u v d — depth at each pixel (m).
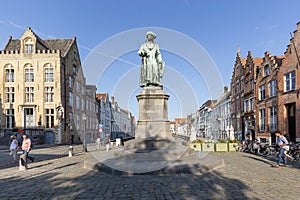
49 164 12.27
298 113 19.61
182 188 6.88
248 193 6.41
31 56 37.06
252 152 18.47
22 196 6.36
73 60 42.50
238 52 35.50
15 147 14.02
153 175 8.60
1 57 37.12
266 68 25.70
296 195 6.24
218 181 7.72
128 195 6.27
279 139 11.16
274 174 9.00
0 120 36.06
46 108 36.59
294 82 20.50
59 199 6.05
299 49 19.83
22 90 36.62
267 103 24.98
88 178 8.34
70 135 38.47
